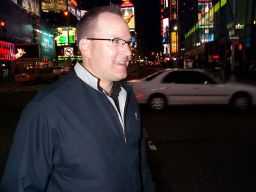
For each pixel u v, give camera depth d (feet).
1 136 26.76
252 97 37.24
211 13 236.63
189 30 357.82
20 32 161.17
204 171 17.49
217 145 22.53
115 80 5.63
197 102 37.35
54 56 225.15
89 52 5.49
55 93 4.98
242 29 141.90
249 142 23.15
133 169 5.36
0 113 39.96
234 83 38.11
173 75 37.86
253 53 127.65
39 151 4.82
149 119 33.04
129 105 5.98
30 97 59.31
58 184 4.97
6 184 4.80
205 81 37.60
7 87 90.22
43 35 202.18
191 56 256.93
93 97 5.18
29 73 97.50
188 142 23.48
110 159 4.98
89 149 4.85
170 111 37.73
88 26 5.36
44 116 4.80
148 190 6.36
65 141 4.82
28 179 4.77
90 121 4.98
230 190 15.07
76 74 5.32
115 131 5.18
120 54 5.38
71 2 315.78
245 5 137.18
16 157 4.80
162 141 23.95
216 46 134.21
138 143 5.84
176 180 16.29
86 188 4.81
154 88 37.24
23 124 4.88
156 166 18.43
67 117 4.86
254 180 16.15
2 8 138.41
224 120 31.71
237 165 18.33
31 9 190.08
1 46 131.13
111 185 4.90
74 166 4.83
